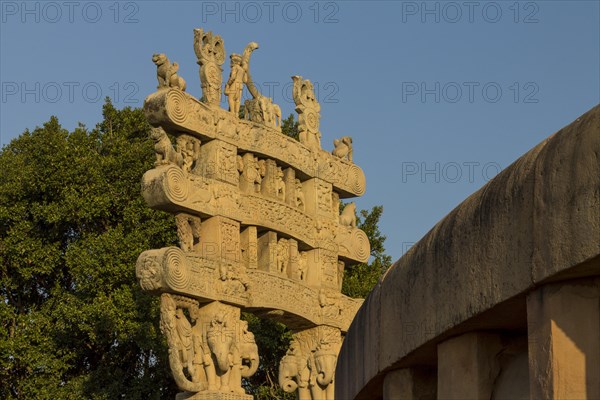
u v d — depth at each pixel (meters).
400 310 8.23
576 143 5.67
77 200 38.06
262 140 23.06
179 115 21.12
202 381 21.12
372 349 9.05
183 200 20.78
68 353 37.47
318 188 24.69
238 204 22.14
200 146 22.03
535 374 6.03
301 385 23.97
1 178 40.09
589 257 5.47
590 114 5.66
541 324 6.01
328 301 24.14
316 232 24.42
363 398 9.97
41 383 36.31
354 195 26.08
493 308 6.57
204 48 22.34
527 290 6.12
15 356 36.31
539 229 5.96
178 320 21.00
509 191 6.35
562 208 5.73
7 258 39.31
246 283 21.86
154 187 20.53
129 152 39.41
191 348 21.12
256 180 23.06
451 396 7.38
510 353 7.21
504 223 6.39
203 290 20.98
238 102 23.05
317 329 24.08
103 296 36.62
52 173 38.78
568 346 5.82
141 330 36.19
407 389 8.58
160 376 38.28
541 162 6.00
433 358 8.22
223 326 21.22
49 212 37.97
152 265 20.38
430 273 7.54
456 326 7.09
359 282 40.88
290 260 23.66
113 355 39.19
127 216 38.25
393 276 8.47
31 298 40.50
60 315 36.94
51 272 39.50
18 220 38.91
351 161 26.03
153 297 36.81
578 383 5.74
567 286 5.89
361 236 25.84
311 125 25.05
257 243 23.12
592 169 5.49
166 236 38.47
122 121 42.25
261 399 39.44
